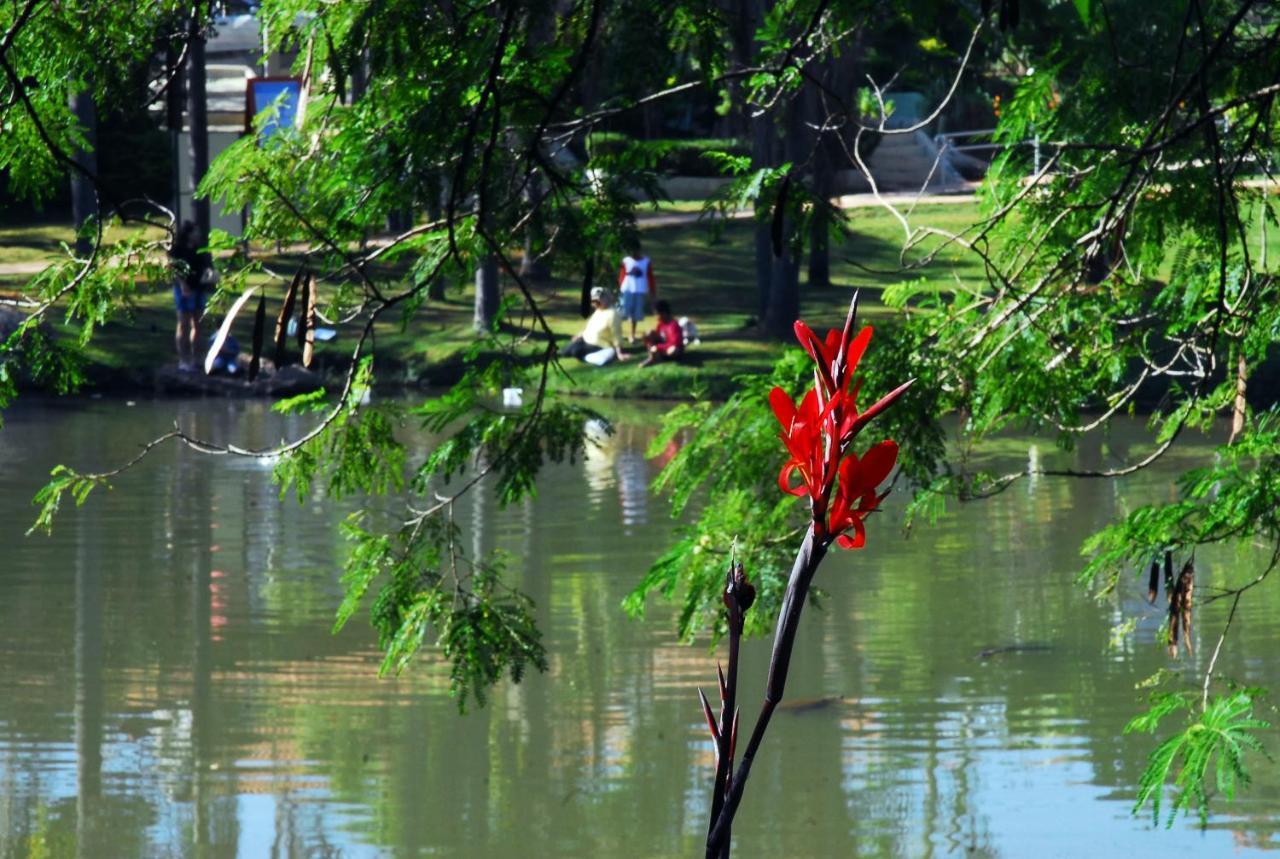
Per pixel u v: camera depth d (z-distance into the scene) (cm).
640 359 7231
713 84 1318
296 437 5603
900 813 2039
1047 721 2409
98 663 2758
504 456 1405
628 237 1304
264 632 2983
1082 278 1509
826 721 2441
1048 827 1977
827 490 407
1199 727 1127
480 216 1192
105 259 1341
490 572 1462
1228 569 3375
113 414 6334
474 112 1189
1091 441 5431
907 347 1514
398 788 2145
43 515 1387
